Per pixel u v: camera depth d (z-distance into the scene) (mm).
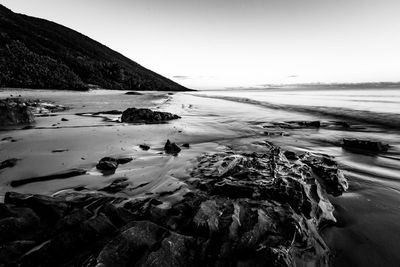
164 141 10953
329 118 23141
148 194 5688
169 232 3625
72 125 13172
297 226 4262
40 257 3160
